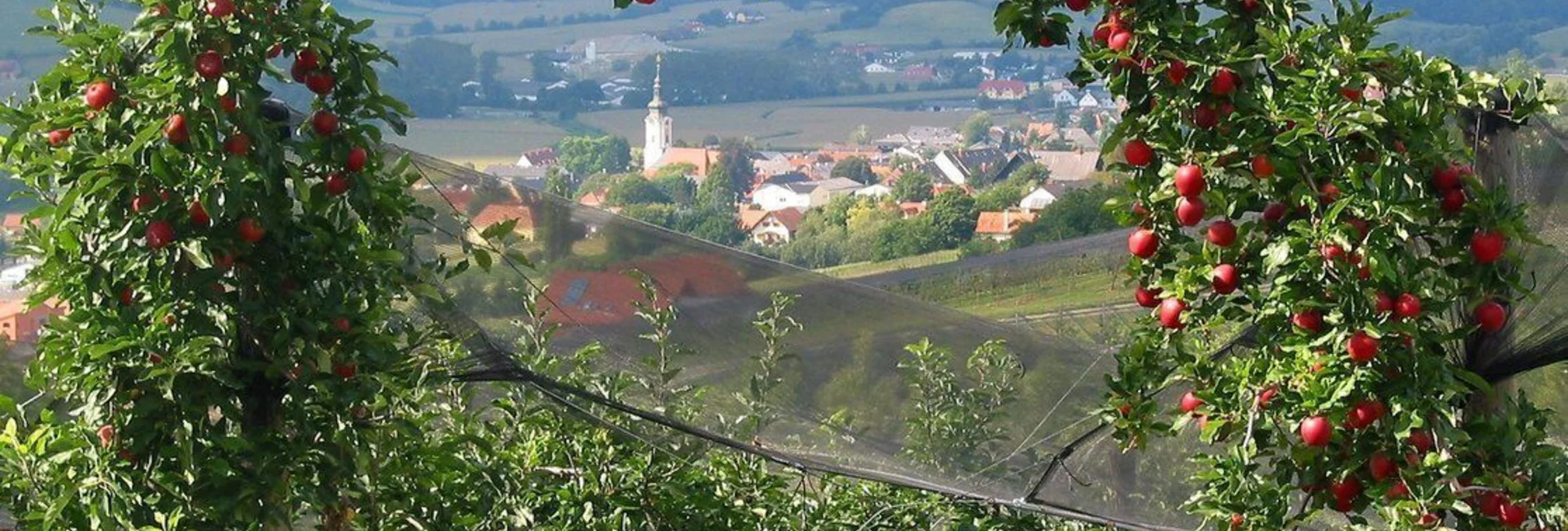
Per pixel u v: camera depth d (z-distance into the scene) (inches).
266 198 222.5
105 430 221.6
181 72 215.8
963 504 308.0
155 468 222.7
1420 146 207.6
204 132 216.2
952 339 257.0
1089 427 257.4
